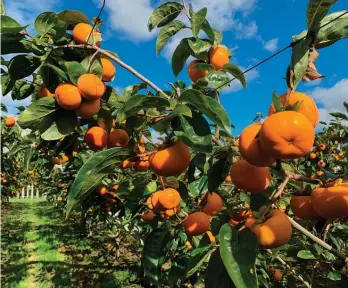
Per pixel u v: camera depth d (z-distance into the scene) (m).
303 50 1.28
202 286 4.75
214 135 1.97
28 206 18.97
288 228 1.20
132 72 1.93
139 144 2.34
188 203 3.02
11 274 7.05
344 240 2.64
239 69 2.10
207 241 1.78
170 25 2.17
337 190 1.18
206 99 1.40
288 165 1.65
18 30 1.75
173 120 1.51
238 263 1.10
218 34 2.12
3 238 10.40
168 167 1.45
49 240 10.21
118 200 4.77
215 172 1.62
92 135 2.06
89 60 2.00
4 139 6.99
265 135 1.08
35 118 1.88
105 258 8.22
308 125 1.07
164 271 4.22
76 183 1.47
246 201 2.08
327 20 1.29
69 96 1.81
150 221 2.94
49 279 6.81
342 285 1.63
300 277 2.73
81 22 2.12
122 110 1.51
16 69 1.93
